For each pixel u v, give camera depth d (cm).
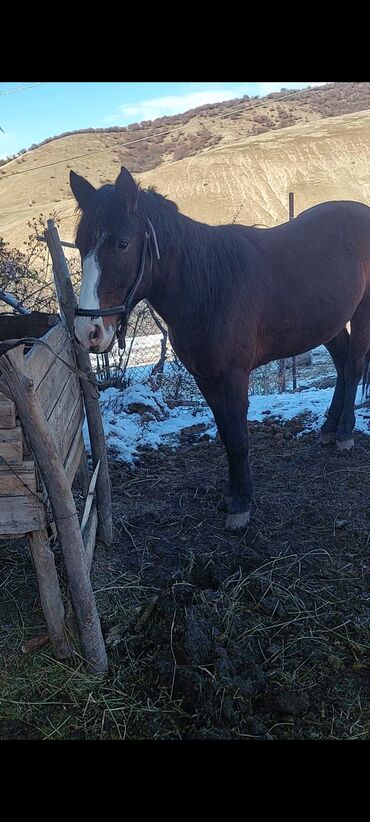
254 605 268
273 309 329
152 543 329
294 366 697
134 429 511
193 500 382
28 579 295
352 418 435
